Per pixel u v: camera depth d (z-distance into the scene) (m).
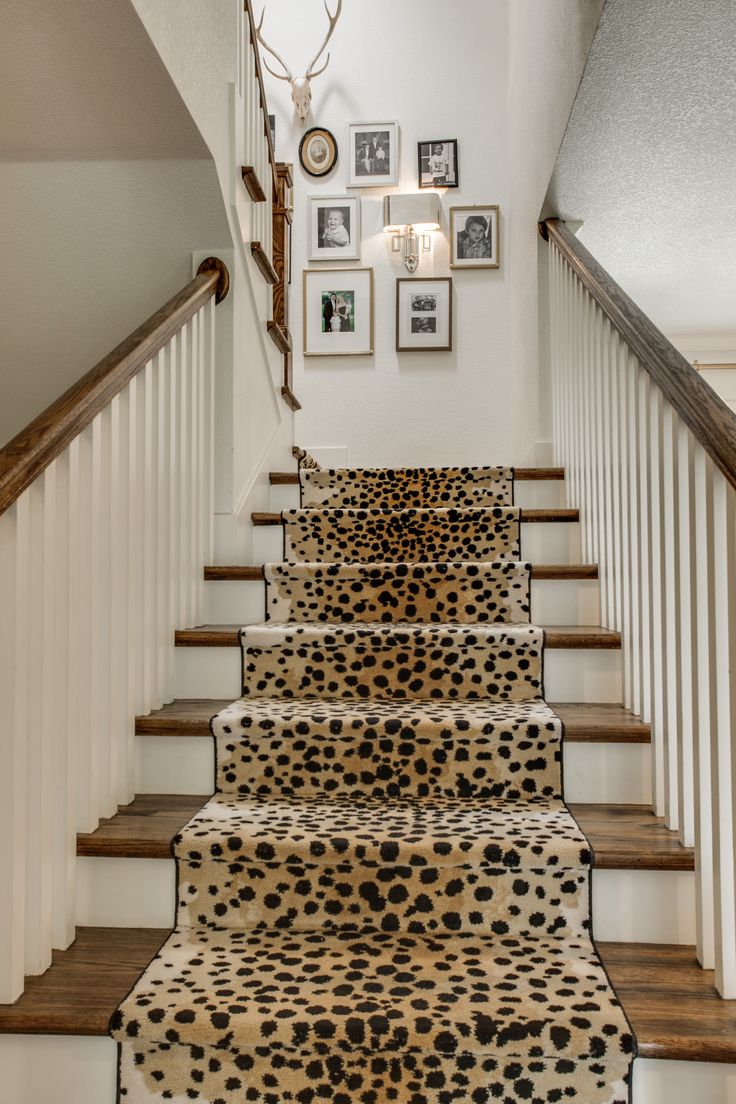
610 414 2.43
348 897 1.69
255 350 3.21
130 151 2.48
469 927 1.68
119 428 2.00
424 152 5.11
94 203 2.62
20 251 2.69
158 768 2.07
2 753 1.48
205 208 2.64
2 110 2.29
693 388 1.63
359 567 2.63
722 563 1.49
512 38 4.60
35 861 1.55
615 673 2.28
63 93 2.21
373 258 5.15
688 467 1.69
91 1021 1.41
